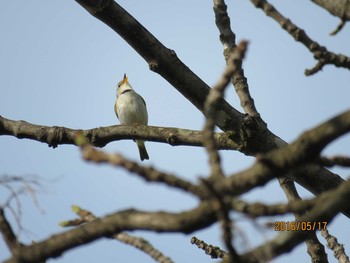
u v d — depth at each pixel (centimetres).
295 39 591
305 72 599
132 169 444
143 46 844
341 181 732
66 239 501
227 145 820
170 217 457
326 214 473
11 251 523
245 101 955
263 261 470
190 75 843
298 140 455
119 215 482
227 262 495
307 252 831
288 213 467
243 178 453
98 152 445
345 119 447
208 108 488
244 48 478
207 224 448
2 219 537
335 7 579
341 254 872
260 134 789
